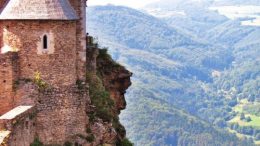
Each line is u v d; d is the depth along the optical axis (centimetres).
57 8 4075
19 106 3941
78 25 4253
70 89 4159
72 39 4166
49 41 4050
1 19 4031
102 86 4731
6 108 3991
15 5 4044
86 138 4225
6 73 3972
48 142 4066
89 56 4825
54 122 4094
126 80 5425
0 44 4100
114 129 4538
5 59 3959
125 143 4794
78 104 4197
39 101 4028
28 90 4006
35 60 4041
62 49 4106
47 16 4022
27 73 4044
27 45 4034
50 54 4062
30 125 3894
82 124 4216
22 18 3997
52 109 4084
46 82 4066
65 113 4138
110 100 4762
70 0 4225
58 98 4103
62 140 4125
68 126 4156
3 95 3978
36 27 4022
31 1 4053
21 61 4038
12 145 3531
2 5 4125
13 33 4038
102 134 4306
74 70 4200
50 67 4069
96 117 4381
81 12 4244
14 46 4041
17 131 3622
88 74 4616
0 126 3522
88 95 4297
